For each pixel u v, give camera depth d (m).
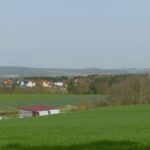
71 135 24.52
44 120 51.06
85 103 89.00
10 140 20.75
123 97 88.19
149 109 64.00
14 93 129.12
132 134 23.98
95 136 22.66
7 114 88.94
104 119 46.44
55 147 16.98
